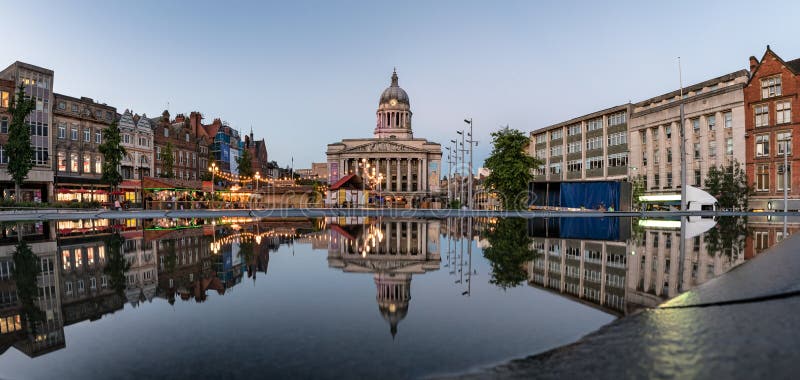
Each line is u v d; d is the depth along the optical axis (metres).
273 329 3.86
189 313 4.41
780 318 3.48
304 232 15.61
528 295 5.25
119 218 29.00
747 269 6.26
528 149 74.19
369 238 13.18
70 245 11.35
